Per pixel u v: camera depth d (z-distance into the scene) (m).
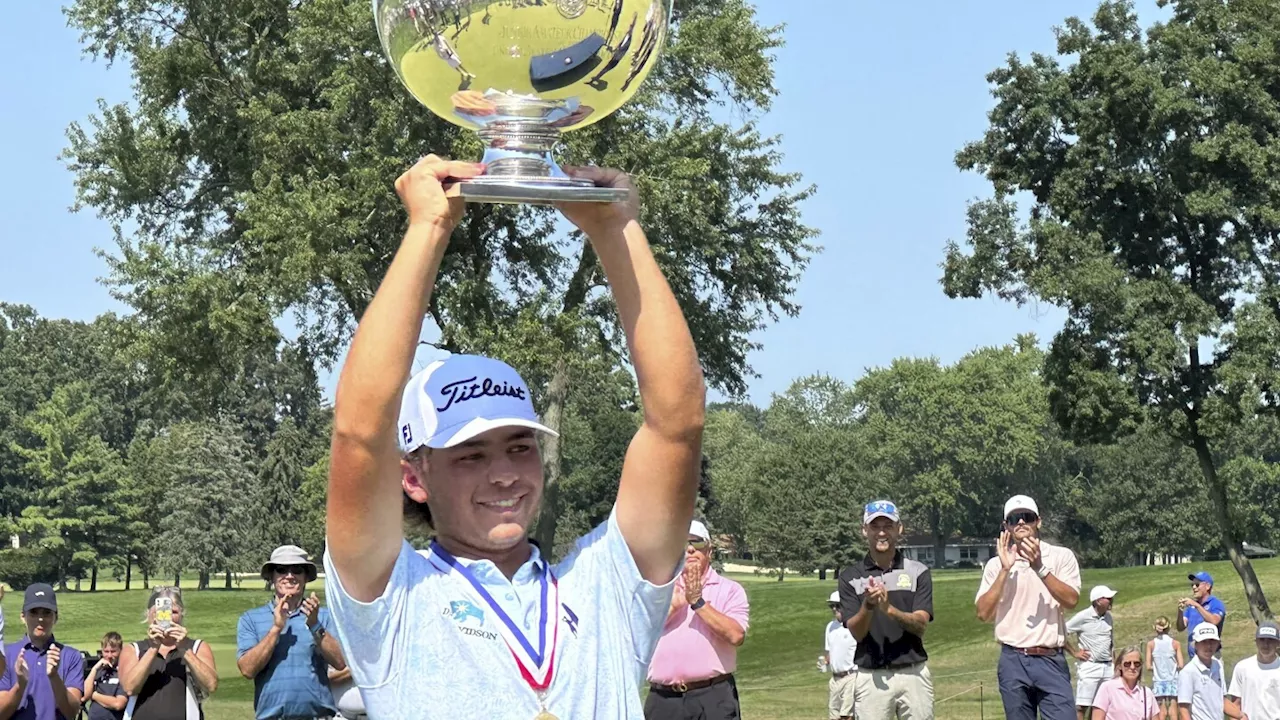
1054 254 39.25
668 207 29.09
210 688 9.77
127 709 9.73
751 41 30.28
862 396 124.12
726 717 8.95
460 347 30.19
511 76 2.71
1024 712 10.48
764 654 41.81
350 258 28.67
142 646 9.89
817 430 113.94
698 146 29.67
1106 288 38.06
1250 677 14.34
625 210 2.88
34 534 93.88
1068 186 39.44
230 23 31.75
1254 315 37.69
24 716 10.21
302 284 28.81
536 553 2.96
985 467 120.19
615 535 2.97
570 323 29.38
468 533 2.88
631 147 29.09
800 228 32.97
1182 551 106.56
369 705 2.77
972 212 41.03
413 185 2.70
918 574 10.06
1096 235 39.00
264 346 30.61
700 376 2.92
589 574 2.96
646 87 29.56
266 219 28.73
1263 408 39.06
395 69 2.81
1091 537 120.94
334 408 2.67
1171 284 38.38
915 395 120.75
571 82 2.73
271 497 95.94
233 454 97.69
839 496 102.81
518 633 2.81
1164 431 39.69
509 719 2.74
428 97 2.81
